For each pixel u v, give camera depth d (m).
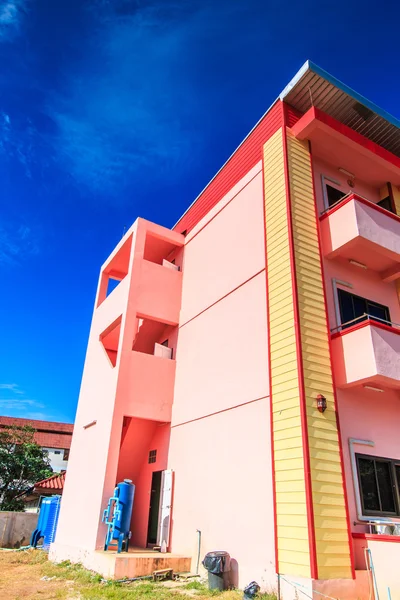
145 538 11.91
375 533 7.62
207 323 12.05
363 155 11.41
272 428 8.34
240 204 12.05
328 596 6.48
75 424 14.48
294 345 8.43
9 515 16.38
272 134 11.34
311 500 7.08
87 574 9.16
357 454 8.34
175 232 15.03
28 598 7.40
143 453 13.29
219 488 9.52
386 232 10.12
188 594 7.69
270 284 9.70
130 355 12.34
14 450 23.55
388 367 8.24
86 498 11.40
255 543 8.02
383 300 10.88
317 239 9.98
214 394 10.73
